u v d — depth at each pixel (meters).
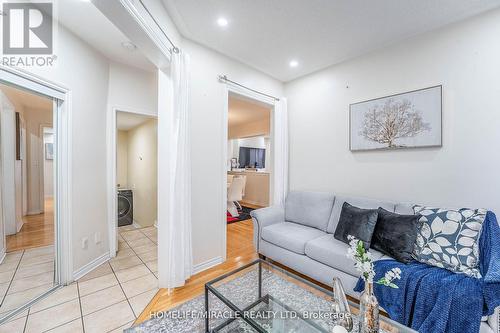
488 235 1.49
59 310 1.76
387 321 1.17
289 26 2.15
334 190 2.91
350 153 2.75
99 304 1.85
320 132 3.07
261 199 6.34
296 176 3.36
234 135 7.42
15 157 2.86
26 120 3.17
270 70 3.10
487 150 1.88
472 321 1.25
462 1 1.78
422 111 2.19
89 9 1.89
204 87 2.49
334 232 2.35
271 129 3.47
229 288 1.74
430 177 2.16
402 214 1.97
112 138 2.81
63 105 2.13
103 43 2.44
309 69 3.06
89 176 2.45
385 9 1.89
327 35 2.29
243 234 3.73
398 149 2.35
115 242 2.85
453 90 2.04
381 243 1.86
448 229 1.65
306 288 1.72
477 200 1.92
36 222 3.50
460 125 2.00
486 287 1.27
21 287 2.07
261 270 1.83
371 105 2.54
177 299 1.92
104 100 2.72
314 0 1.80
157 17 1.76
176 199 2.03
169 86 2.10
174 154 2.04
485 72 1.89
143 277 2.29
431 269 1.56
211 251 2.57
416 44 2.25
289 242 2.31
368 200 2.33
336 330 1.13
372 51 2.56
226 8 1.91
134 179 4.79
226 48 2.55
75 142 2.25
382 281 1.11
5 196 2.86
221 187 2.66
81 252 2.32
